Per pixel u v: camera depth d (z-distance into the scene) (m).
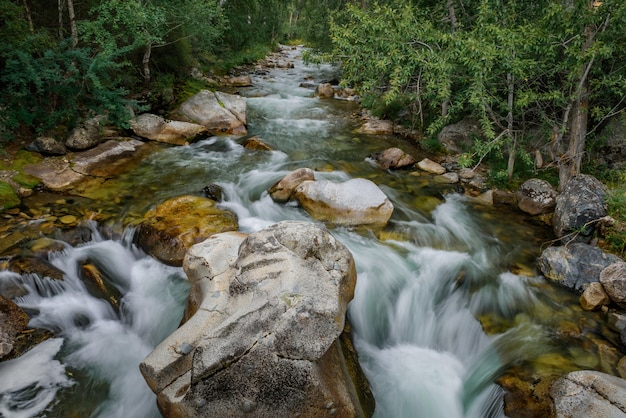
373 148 10.73
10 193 6.89
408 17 8.18
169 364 3.49
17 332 4.71
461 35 7.81
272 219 7.15
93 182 7.83
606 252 5.70
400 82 8.08
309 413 3.45
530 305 5.40
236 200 7.68
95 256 5.96
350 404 3.70
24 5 9.43
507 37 7.07
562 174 7.69
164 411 3.51
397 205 7.85
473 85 7.59
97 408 4.24
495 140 7.69
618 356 4.47
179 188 7.95
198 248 4.93
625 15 6.29
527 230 7.15
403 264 6.22
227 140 10.77
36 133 8.68
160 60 14.11
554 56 7.27
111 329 5.21
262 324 3.52
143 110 10.34
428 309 5.64
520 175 8.85
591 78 7.32
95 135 8.98
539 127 9.10
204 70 18.20
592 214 6.38
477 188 8.61
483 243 6.79
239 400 3.39
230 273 4.46
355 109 14.63
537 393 3.97
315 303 3.68
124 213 6.88
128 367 4.72
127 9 9.55
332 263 4.53
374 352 5.11
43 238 5.99
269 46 31.34
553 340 4.79
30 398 4.23
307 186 7.39
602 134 8.07
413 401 4.46
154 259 6.03
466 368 4.87
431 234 6.99
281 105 14.80
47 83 8.39
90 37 10.30
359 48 8.91
